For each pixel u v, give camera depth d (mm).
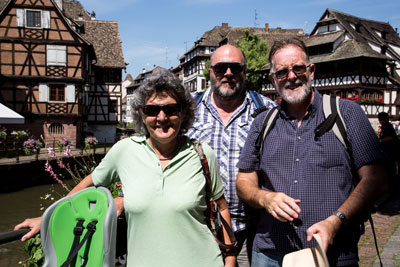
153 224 1924
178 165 1996
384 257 4125
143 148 2070
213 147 2893
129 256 1991
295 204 1833
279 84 2188
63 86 23984
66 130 24047
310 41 33906
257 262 2311
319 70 32500
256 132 2297
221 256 2084
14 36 23062
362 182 1896
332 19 33000
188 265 1916
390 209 6465
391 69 34750
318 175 2020
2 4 24562
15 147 18469
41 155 18141
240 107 2967
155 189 1951
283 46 2207
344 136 1991
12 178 15492
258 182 2316
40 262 2812
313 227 1771
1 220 11148
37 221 1982
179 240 1922
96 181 2164
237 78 2928
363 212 1851
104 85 32531
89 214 1890
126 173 2055
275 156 2162
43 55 23500
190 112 2156
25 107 23359
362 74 29578
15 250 7629
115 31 35344
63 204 1892
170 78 2010
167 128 2004
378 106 30516
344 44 31547
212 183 2127
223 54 2934
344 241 1950
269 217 2225
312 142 2064
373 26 38531
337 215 1812
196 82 44531
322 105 2098
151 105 1974
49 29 23547
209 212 2084
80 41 24109
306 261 1768
